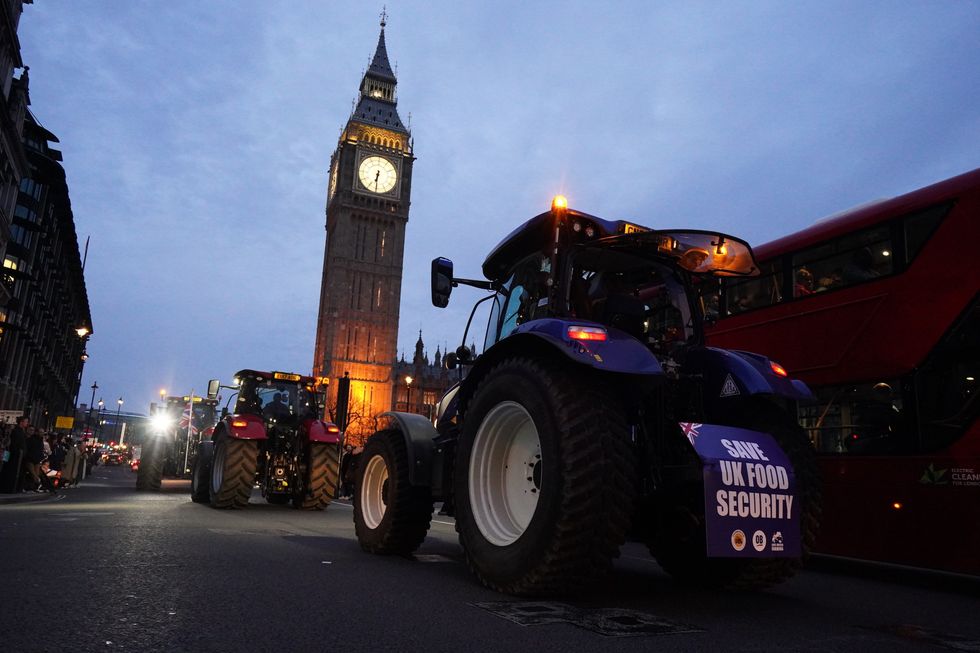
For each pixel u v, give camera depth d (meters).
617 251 5.14
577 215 4.87
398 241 115.12
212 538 6.83
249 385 14.15
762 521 4.04
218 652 2.67
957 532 6.48
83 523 8.17
